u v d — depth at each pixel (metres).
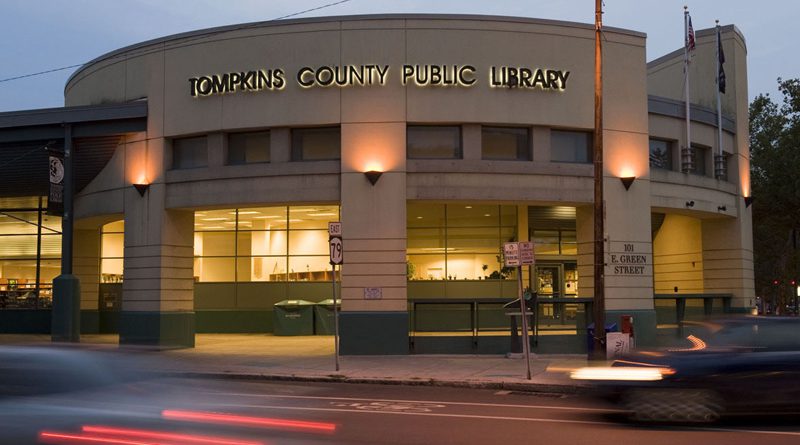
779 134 46.28
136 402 9.41
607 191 23.44
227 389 14.93
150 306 24.06
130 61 26.03
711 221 28.69
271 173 22.98
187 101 23.98
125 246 24.83
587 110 23.39
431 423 11.39
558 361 20.47
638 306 23.27
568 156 23.62
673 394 10.72
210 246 30.83
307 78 22.73
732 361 10.65
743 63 30.12
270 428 10.38
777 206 43.34
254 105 23.11
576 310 23.31
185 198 23.92
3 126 25.88
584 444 9.64
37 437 8.62
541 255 29.02
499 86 22.72
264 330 30.36
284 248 30.53
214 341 27.08
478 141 22.72
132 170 24.81
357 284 22.09
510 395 15.30
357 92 22.55
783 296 65.44
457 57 22.64
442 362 20.34
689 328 11.98
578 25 23.48
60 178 25.30
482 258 28.95
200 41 23.92
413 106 22.47
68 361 8.77
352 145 22.42
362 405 13.46
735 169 28.50
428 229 29.12
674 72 31.09
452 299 21.94
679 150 26.08
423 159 22.56
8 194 29.12
